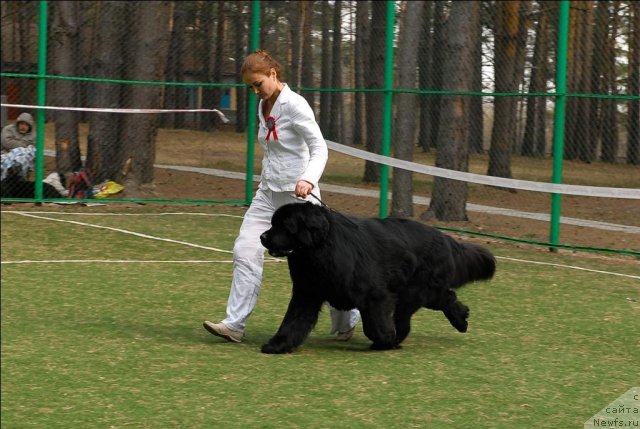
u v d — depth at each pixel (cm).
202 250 1270
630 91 2872
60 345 757
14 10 3269
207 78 2308
